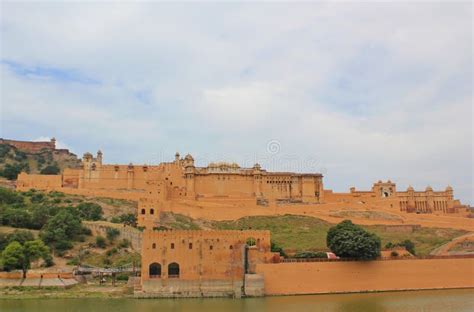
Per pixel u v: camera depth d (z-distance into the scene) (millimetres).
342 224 119750
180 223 166375
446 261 116500
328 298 102188
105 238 143375
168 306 93000
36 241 118438
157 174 199125
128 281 113000
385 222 178625
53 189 191000
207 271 105875
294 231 164625
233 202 191500
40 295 103750
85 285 114125
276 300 99750
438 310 89812
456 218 179750
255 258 108062
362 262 112062
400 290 112250
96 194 187875
